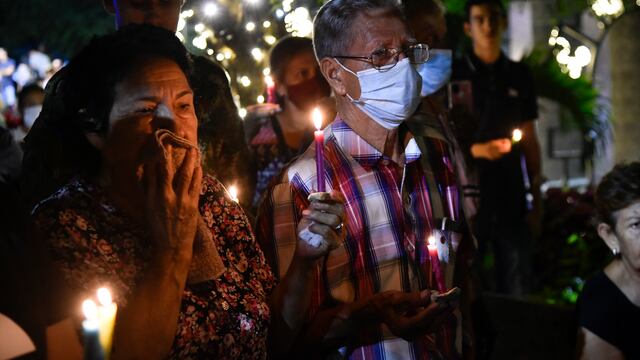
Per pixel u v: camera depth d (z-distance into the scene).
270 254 2.73
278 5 5.55
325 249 2.34
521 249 5.95
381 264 2.67
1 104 9.42
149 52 2.26
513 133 5.53
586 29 11.12
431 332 2.59
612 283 3.17
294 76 4.43
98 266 2.12
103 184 2.24
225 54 5.34
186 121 2.29
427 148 2.89
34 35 16.94
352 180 2.70
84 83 2.24
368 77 2.70
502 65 5.99
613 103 8.64
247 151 3.57
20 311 1.83
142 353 2.08
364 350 2.64
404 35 2.72
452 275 2.82
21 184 2.41
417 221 2.76
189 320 2.24
